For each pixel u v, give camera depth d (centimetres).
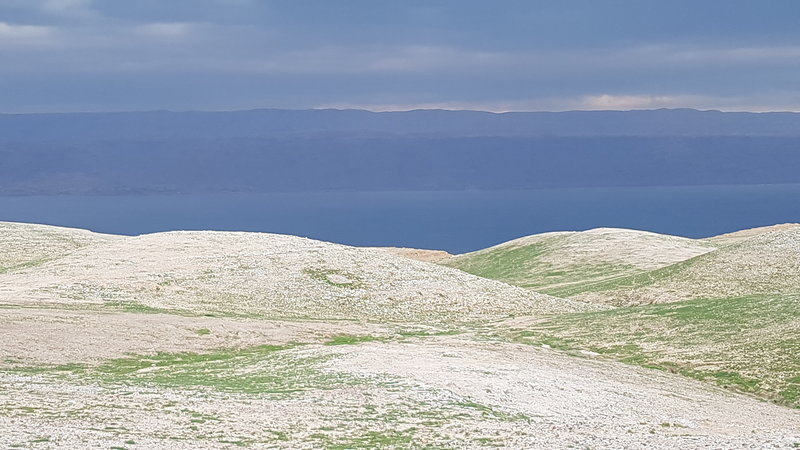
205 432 3300
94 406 3644
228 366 5275
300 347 6003
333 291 9019
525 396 4372
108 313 6875
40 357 5188
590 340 6819
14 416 3325
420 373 4719
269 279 9200
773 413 4541
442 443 3366
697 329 6612
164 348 5859
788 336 5959
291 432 3412
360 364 4956
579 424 3866
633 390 4816
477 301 9162
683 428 3916
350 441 3331
